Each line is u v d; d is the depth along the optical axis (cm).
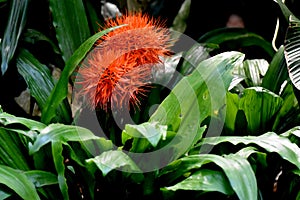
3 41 261
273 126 252
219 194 236
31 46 274
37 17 281
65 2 263
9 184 213
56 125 223
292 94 252
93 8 278
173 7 314
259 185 245
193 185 220
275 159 242
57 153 219
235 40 298
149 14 312
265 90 243
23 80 277
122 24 242
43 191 228
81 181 237
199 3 323
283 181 244
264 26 329
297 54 247
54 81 257
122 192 236
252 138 230
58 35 261
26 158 232
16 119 224
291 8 312
